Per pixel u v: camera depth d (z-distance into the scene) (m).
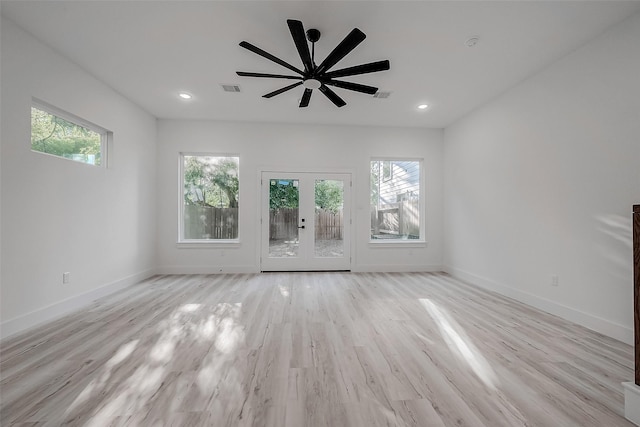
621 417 1.47
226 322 2.75
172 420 1.43
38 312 2.68
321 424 1.41
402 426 1.40
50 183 2.84
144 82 3.58
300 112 4.62
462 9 2.29
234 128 5.09
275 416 1.46
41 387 1.70
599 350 2.22
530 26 2.49
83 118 3.26
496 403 1.58
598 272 2.61
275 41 2.73
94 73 3.34
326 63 2.43
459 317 2.93
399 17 2.38
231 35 2.64
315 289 4.01
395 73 3.32
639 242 1.47
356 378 1.81
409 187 5.53
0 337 2.34
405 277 4.84
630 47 2.37
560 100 3.00
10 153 2.45
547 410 1.52
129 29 2.56
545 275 3.16
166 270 4.95
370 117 4.84
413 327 2.65
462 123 4.79
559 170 3.01
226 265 5.05
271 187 5.18
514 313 3.06
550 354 2.14
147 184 4.64
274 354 2.12
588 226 2.71
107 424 1.40
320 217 5.27
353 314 3.00
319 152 5.24
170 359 2.04
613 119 2.50
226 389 1.69
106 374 1.84
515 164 3.62
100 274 3.55
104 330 2.54
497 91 3.80
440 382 1.77
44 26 2.51
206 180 5.16
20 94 2.53
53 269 2.87
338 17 2.39
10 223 2.45
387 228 5.52
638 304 1.46
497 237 3.93
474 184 4.46
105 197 3.64
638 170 2.33
